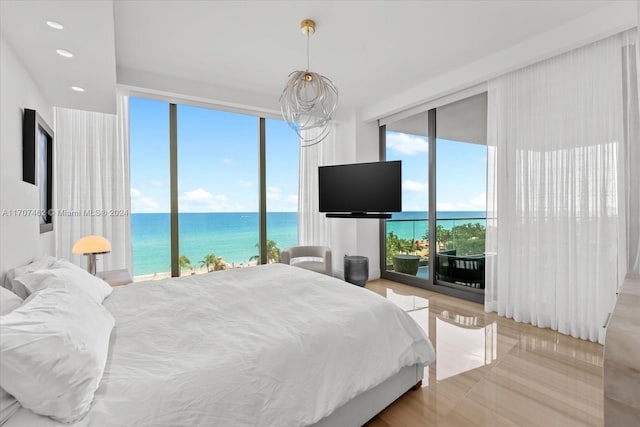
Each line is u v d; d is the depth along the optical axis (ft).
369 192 13.73
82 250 8.46
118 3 7.25
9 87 6.33
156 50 9.52
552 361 7.36
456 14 7.87
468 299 12.11
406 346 5.57
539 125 9.29
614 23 7.41
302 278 7.39
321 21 8.14
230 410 3.28
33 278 4.71
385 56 10.09
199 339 4.26
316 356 4.27
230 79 11.76
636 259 7.54
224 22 8.12
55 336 2.98
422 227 14.01
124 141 11.30
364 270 13.98
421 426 5.25
